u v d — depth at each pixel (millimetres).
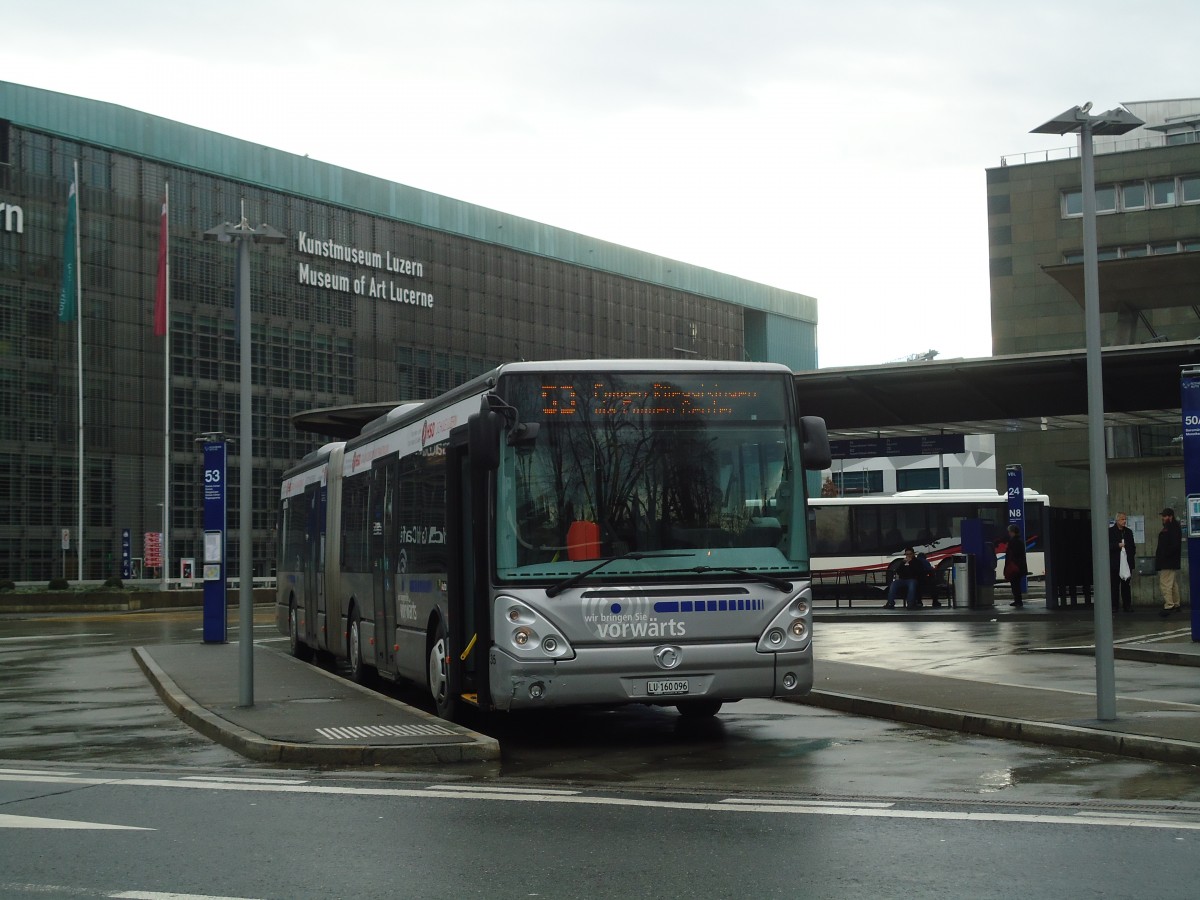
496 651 11055
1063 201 67562
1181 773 9633
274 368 83938
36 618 43094
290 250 85062
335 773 10359
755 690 11242
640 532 11227
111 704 15664
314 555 21156
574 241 105500
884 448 38875
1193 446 19969
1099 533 11602
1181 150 65375
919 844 7293
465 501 12531
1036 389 31984
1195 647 18500
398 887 6527
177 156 79625
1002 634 24500
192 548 79938
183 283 79688
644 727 13039
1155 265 35031
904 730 12359
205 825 8242
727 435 11539
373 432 17047
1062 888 6266
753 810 8406
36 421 73125
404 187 92750
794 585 11430
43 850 7566
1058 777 9539
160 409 78562
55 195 74250
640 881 6547
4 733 13117
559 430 11312
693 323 116062
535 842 7539
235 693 15516
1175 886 6289
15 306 72438
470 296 96875
